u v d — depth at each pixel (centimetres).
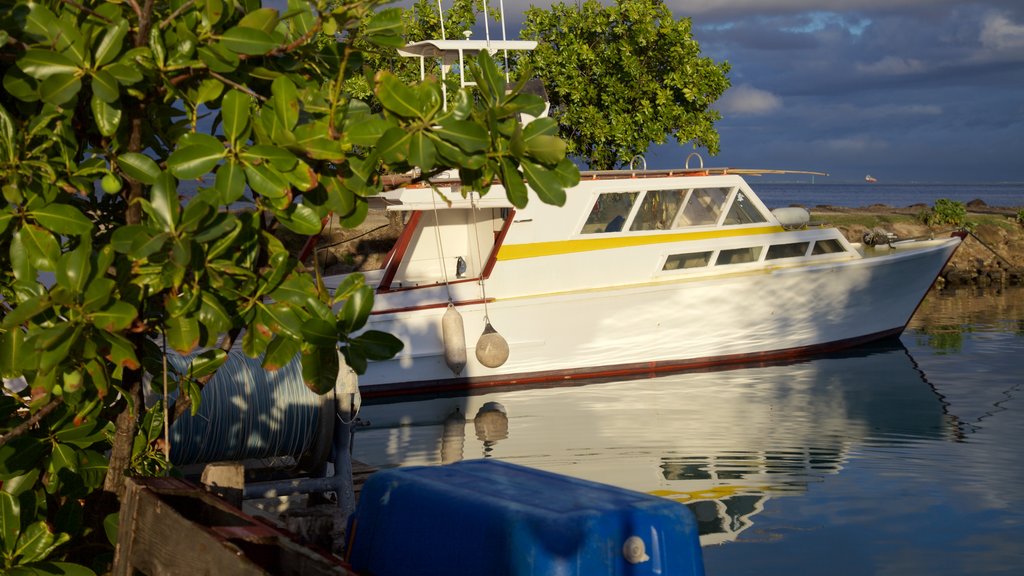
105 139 337
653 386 1476
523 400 1398
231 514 329
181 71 312
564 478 416
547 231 1529
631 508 355
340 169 307
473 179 319
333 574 268
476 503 376
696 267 1617
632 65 2286
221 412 610
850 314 1756
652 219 1588
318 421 641
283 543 298
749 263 1650
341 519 476
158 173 312
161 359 379
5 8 282
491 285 1523
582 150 2384
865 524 771
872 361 1675
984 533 745
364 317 310
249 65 325
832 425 1166
